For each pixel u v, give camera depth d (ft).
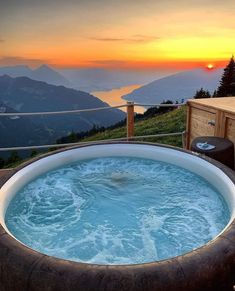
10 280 4.52
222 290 4.57
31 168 9.82
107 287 4.02
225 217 8.00
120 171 11.51
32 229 7.89
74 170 11.34
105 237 7.55
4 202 7.95
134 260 6.59
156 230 7.80
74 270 4.25
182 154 10.52
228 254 4.67
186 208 8.82
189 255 4.55
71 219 8.45
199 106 13.20
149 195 9.71
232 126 11.01
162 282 4.09
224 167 8.96
